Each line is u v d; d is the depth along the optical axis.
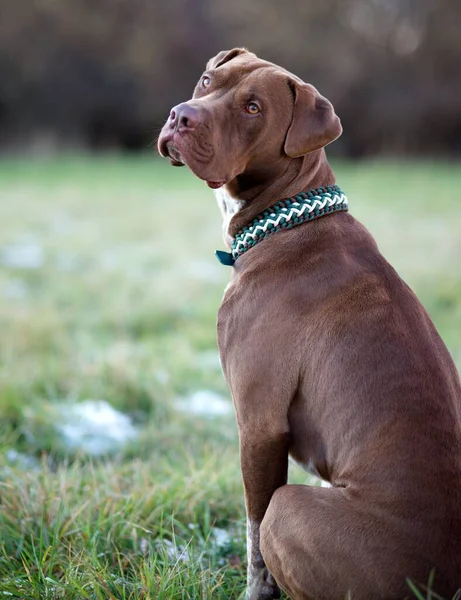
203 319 8.20
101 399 5.86
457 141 36.16
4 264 10.70
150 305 8.50
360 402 2.91
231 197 3.57
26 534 3.73
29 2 33.03
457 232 14.06
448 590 2.60
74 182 22.67
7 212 16.06
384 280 3.16
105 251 12.02
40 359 6.56
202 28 36.06
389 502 2.70
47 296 8.85
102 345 7.13
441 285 9.41
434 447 2.76
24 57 33.38
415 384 2.88
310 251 3.23
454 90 34.97
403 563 2.62
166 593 3.17
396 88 35.75
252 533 3.22
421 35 35.44
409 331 3.01
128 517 3.87
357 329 3.00
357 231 3.34
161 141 3.31
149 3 35.53
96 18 34.44
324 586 2.71
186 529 3.86
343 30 36.12
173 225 14.93
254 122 3.30
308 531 2.74
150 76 35.69
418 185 23.06
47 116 35.19
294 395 3.10
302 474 4.53
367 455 2.82
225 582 3.47
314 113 3.30
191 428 5.43
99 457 4.99
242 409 3.17
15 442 5.09
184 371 6.52
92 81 35.22
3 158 29.59
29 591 3.23
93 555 3.37
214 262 11.23
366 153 36.88
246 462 3.19
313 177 3.44
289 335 3.09
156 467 4.65
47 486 4.07
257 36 35.59
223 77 3.40
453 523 2.66
